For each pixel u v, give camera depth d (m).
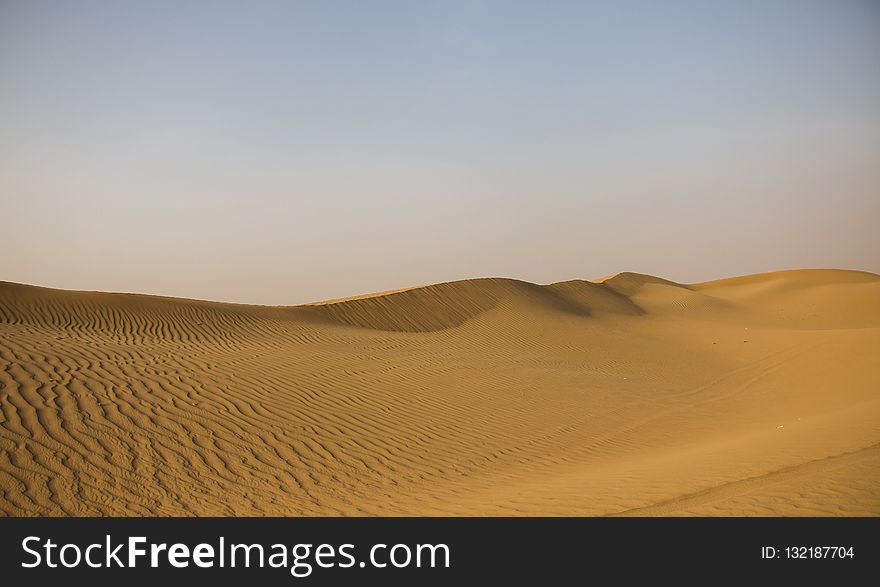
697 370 27.12
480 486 10.76
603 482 9.70
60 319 24.09
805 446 10.29
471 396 17.73
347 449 12.39
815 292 72.44
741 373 25.89
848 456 9.08
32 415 11.11
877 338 26.94
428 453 12.74
